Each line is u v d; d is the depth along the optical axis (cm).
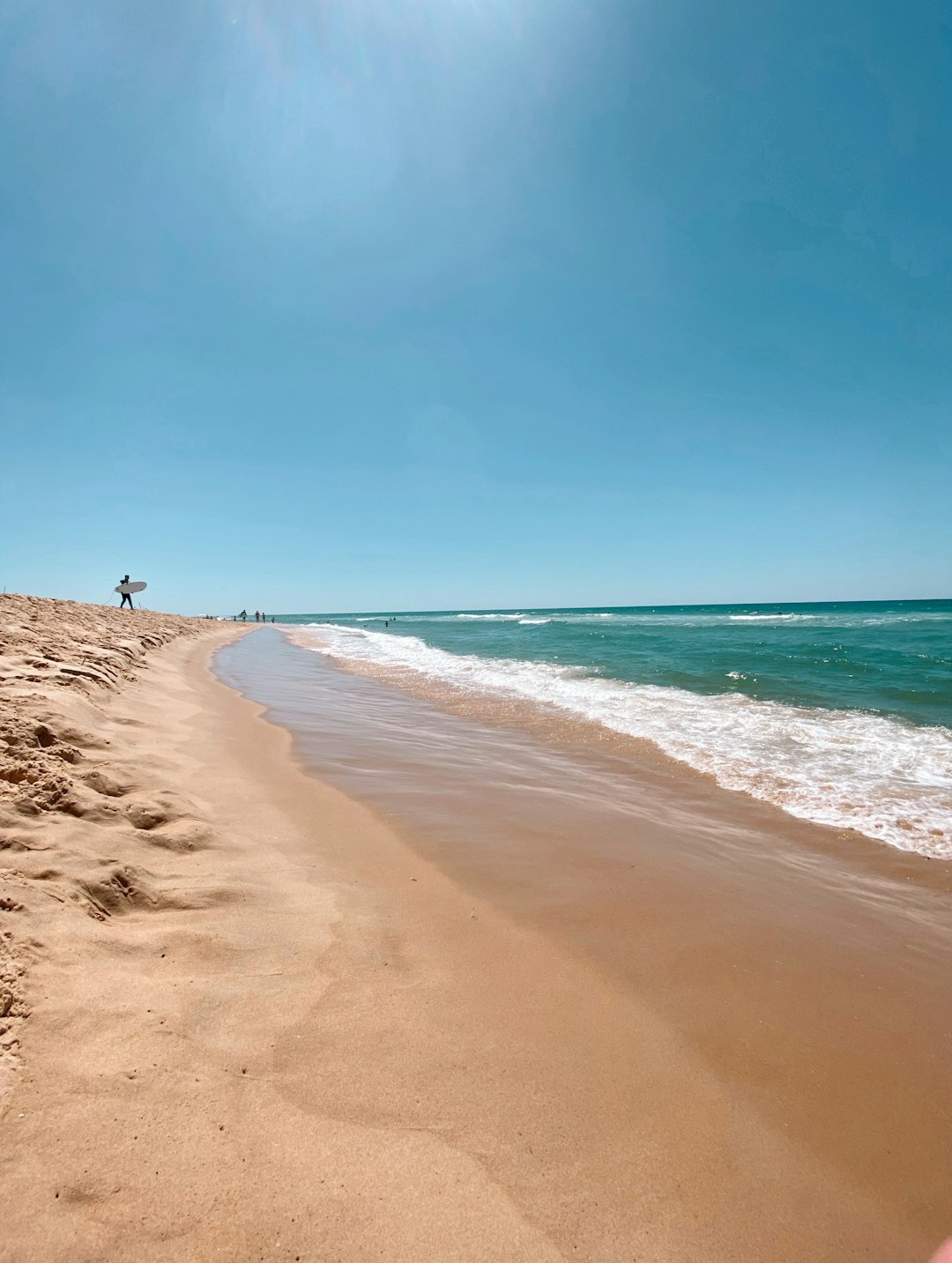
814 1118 228
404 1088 222
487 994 286
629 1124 217
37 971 230
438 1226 173
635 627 4000
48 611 1580
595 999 290
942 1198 199
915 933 370
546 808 566
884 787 643
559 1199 187
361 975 288
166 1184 168
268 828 448
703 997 299
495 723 958
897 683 1305
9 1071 188
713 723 952
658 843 493
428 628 4741
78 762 439
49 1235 148
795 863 468
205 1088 204
